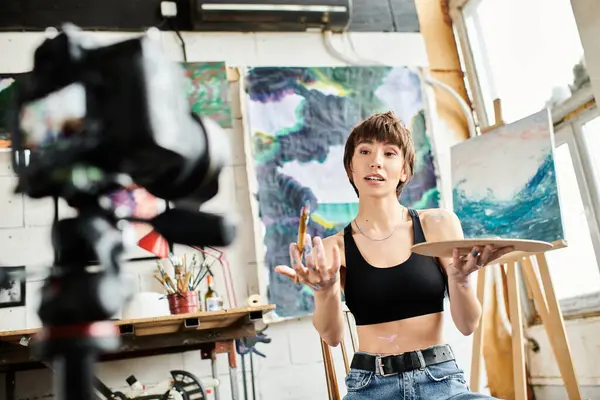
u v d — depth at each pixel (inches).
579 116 113.9
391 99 131.0
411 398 47.1
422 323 49.5
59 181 16.0
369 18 136.3
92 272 16.4
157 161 15.8
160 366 106.2
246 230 116.6
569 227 118.0
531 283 99.3
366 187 53.0
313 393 111.8
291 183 120.1
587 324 111.3
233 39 127.0
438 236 53.5
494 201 103.0
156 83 15.4
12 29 116.3
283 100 124.6
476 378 101.3
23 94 16.0
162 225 17.3
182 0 126.1
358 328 51.4
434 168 128.9
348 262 51.8
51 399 100.4
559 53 116.5
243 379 109.0
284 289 114.4
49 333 15.6
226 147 16.9
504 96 133.3
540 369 121.7
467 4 141.7
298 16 127.1
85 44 15.7
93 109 15.4
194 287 101.8
